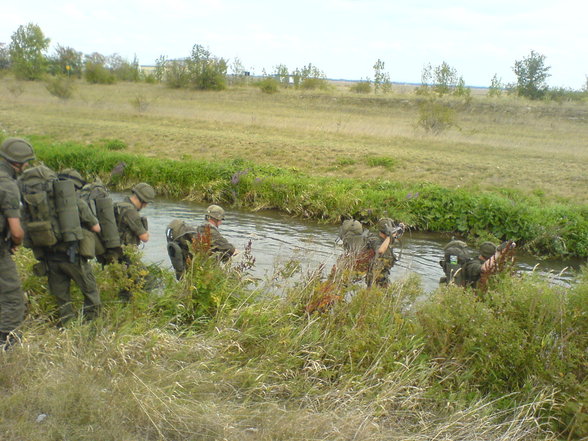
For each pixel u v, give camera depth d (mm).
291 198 14906
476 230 12719
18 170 4652
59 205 5000
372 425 3988
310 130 25875
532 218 12312
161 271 6762
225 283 6082
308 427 3895
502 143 23438
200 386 4340
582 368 4688
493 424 4336
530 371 4754
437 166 18406
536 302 5070
